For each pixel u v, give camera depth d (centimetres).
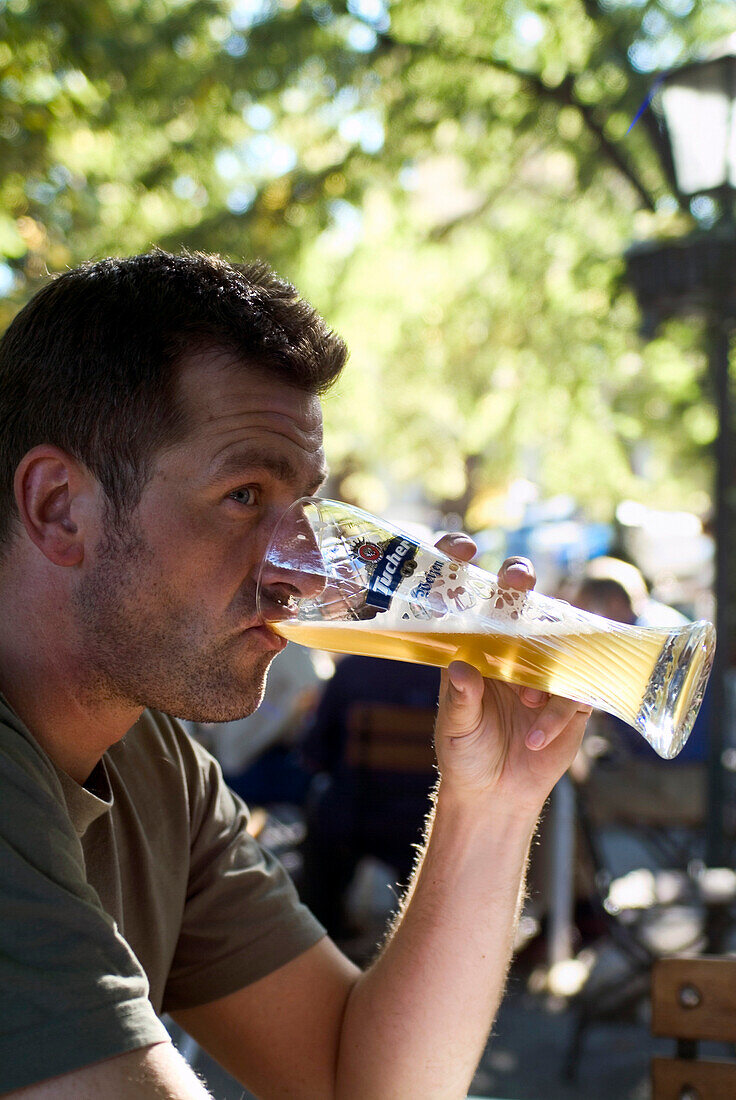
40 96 460
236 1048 139
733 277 389
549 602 127
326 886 388
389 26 697
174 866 133
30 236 507
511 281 841
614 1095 312
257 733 453
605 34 662
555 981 396
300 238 739
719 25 649
